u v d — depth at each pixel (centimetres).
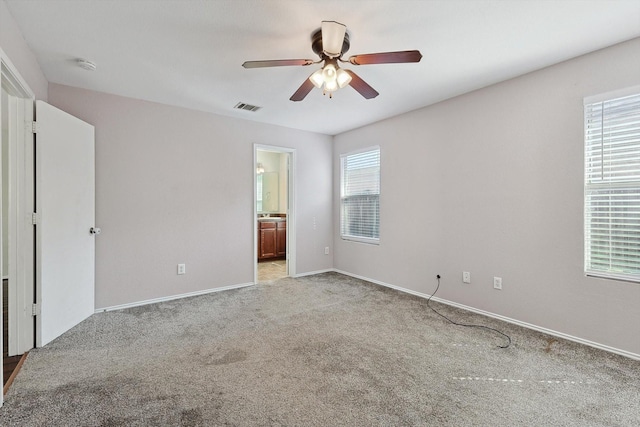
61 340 256
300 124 447
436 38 223
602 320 239
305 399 181
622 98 230
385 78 289
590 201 248
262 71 275
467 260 328
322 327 285
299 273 484
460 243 334
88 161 301
